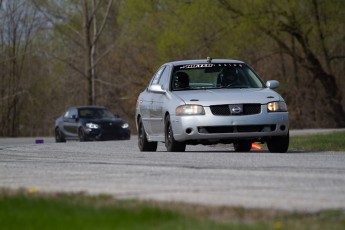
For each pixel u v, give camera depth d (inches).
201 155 2306.8
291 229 948.6
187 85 2591.0
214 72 2618.1
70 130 5339.6
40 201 1168.8
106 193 1320.1
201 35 7386.8
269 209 1112.2
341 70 7628.0
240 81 2600.9
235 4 6988.2
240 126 2421.3
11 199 1193.4
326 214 1071.0
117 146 3245.6
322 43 7111.2
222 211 1087.6
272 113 2442.2
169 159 2166.6
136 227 949.8
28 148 3102.9
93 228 947.3
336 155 2284.7
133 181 1526.8
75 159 2266.2
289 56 7672.2
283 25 6929.1
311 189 1369.3
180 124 2455.7
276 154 2343.8
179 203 1159.6
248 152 2544.3
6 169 1886.1
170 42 7559.1
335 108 7347.4
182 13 7362.2
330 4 6953.7
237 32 7071.9
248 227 949.2
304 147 2957.7
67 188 1418.6
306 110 7495.1
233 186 1419.8
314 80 7347.4
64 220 1008.2
